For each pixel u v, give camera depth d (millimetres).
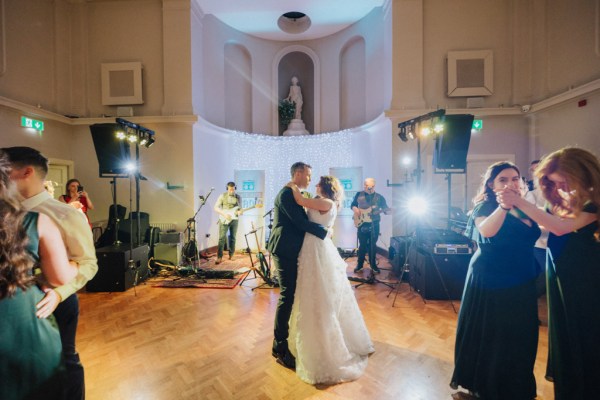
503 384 1667
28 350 1016
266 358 2369
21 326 1002
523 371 1630
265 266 4336
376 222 4746
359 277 4527
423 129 4375
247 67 7777
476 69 5551
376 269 4715
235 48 7504
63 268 1129
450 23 5656
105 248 4195
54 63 5723
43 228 1091
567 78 4879
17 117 4930
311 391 1972
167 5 5797
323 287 2127
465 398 1877
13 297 985
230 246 5734
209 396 1934
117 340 2674
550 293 1565
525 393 1628
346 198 6699
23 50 5160
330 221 2289
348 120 7434
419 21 5586
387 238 5859
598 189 1382
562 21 4949
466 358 1816
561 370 1509
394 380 2074
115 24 5977
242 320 3082
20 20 5117
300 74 8188
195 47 5992
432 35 5668
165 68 5828
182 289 4074
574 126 4695
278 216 2275
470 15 5629
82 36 5961
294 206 2176
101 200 5949
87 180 5961
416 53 5602
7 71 4898
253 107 7730
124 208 5395
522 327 1632
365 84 6984
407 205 5551
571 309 1451
